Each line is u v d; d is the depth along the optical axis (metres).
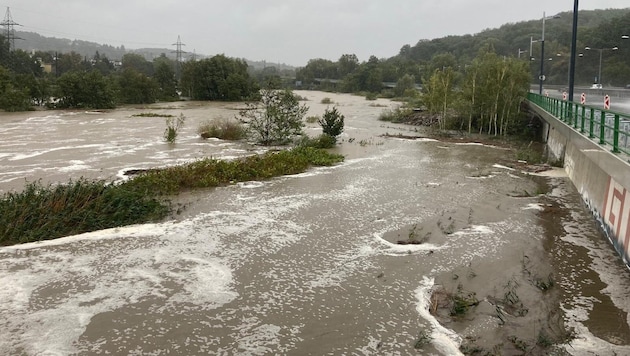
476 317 8.09
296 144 26.52
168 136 27.16
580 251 11.00
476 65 35.62
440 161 22.25
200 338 7.45
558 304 8.54
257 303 8.54
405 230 12.35
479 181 18.03
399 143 28.17
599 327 7.79
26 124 36.44
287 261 10.35
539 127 31.53
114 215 12.67
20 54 87.06
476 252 10.90
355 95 100.56
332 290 9.04
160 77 76.56
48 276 9.52
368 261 10.38
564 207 14.59
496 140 30.14
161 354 7.03
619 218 10.98
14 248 10.90
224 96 73.06
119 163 20.80
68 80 53.44
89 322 7.87
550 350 7.13
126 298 8.68
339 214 13.65
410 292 8.98
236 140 28.22
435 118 39.22
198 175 17.34
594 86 51.19
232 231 12.18
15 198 13.12
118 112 49.22
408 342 7.37
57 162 20.84
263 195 15.74
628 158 10.67
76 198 13.28
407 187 16.91
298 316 8.11
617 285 9.27
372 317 8.09
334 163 21.20
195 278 9.51
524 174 19.47
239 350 7.15
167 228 12.38
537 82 80.69
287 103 27.25
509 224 12.89
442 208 14.32
